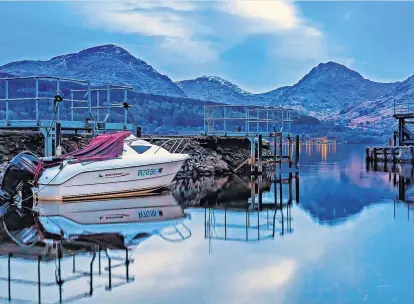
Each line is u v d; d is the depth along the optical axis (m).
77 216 18.91
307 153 92.50
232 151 36.75
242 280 11.33
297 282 11.20
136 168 23.30
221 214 19.61
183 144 34.62
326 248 14.09
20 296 10.42
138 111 122.62
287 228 16.86
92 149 22.84
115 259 13.02
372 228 16.80
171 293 10.55
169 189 26.44
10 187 21.66
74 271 12.01
